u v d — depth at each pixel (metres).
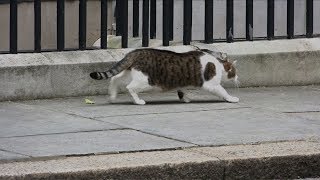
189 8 12.53
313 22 13.84
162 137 9.08
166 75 10.91
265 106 11.06
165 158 8.12
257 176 8.30
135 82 10.91
